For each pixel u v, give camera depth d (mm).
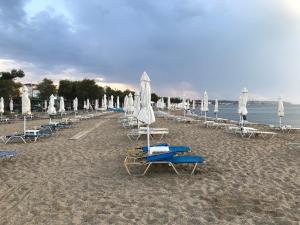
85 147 11203
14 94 49438
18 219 4492
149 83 8453
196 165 7535
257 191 5645
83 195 5586
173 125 20344
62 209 4891
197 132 15672
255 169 7367
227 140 12484
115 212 4727
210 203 5039
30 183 6449
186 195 5480
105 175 7043
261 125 21391
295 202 5031
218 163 8062
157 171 7293
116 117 32312
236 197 5320
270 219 4344
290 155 9148
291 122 29703
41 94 59812
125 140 13031
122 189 5922
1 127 21312
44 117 33156
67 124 20375
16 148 11156
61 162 8602
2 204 5160
